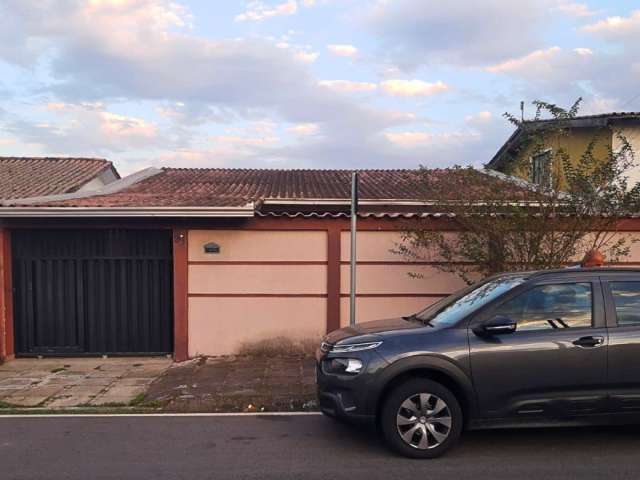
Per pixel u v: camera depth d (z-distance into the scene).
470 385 5.44
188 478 5.04
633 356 5.48
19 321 10.30
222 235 10.19
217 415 7.09
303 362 9.77
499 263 8.65
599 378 5.46
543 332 5.54
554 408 5.46
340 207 11.37
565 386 5.46
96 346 10.38
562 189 8.38
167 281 10.38
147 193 11.55
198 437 6.21
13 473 5.17
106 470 5.23
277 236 10.25
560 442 5.90
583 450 5.67
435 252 10.23
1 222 9.93
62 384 8.62
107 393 8.13
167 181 13.67
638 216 9.75
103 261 10.35
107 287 10.37
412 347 5.47
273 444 5.96
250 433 6.35
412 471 5.16
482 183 8.99
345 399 5.55
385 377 5.42
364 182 14.00
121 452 5.73
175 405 7.49
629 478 4.96
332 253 10.23
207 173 15.40
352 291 8.19
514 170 9.17
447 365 5.41
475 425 5.49
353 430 6.43
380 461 5.42
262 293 10.25
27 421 6.85
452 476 5.03
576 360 5.45
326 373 5.74
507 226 8.38
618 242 9.19
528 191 8.53
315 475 5.09
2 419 6.93
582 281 5.73
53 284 10.33
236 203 9.84
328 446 5.88
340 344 5.76
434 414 5.46
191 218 10.02
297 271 10.27
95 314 10.38
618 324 5.59
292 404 7.51
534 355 5.44
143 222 10.06
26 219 9.97
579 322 5.59
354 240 8.18
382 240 10.27
